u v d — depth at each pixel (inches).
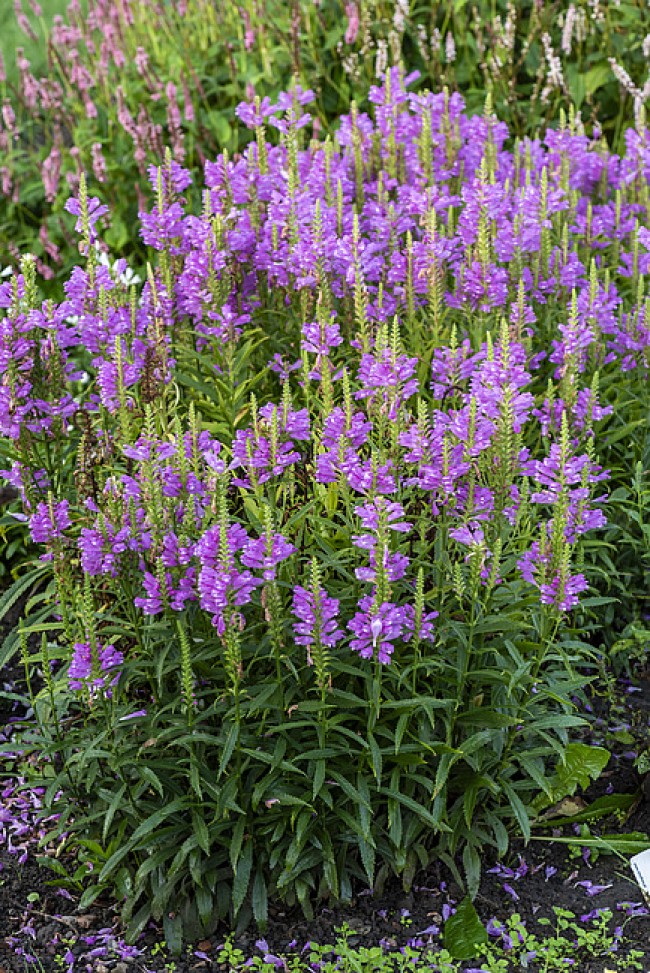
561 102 351.9
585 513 177.5
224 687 173.0
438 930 170.9
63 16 482.0
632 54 354.6
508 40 329.4
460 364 185.3
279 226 223.9
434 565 170.7
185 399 214.2
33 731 209.9
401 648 170.6
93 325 192.4
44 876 185.3
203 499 168.1
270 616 156.8
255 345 212.5
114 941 172.2
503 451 166.7
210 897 169.8
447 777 176.9
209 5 382.6
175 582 162.1
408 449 172.6
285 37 355.9
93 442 183.9
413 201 223.6
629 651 219.0
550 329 229.3
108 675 163.6
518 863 182.2
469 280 213.8
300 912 175.2
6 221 362.9
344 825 173.5
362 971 162.6
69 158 366.6
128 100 368.8
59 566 172.6
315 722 163.6
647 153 263.7
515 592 175.5
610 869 181.2
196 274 210.5
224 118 354.3
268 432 164.7
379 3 354.0
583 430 203.6
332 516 178.1
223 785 167.5
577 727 205.5
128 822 175.3
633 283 242.1
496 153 257.4
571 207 249.3
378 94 253.0
